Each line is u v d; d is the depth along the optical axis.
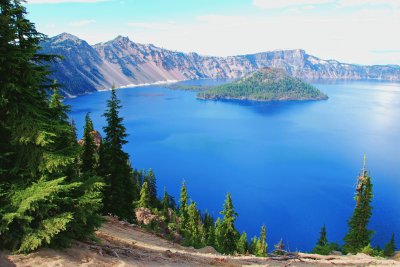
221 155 190.88
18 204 11.53
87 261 13.23
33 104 13.23
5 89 12.01
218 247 46.12
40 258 11.96
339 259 29.66
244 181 149.38
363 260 29.09
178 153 194.12
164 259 18.42
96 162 35.44
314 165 171.38
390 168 161.88
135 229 32.62
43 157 12.38
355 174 156.12
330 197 130.38
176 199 130.12
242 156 189.12
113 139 35.38
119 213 35.88
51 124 12.75
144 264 15.78
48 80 14.08
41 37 13.59
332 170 162.62
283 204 125.25
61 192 12.74
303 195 133.00
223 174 158.75
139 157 185.50
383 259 31.41
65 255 12.93
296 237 103.06
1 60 11.74
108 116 35.28
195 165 172.12
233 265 21.12
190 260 20.38
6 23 11.83
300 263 25.70
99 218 14.70
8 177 12.55
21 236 11.68
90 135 35.72
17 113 12.38
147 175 116.25
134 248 19.86
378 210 116.88
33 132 12.11
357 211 45.81
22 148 12.61
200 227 66.50
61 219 11.68
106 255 14.73
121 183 35.69
